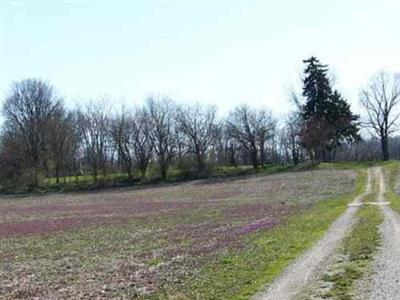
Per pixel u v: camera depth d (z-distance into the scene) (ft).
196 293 62.23
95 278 77.41
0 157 484.74
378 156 529.45
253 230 128.06
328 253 86.53
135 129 504.43
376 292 58.13
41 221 198.59
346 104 478.18
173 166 496.23
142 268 83.82
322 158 477.36
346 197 240.94
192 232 134.51
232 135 516.32
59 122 501.97
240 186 366.02
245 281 67.51
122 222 177.68
